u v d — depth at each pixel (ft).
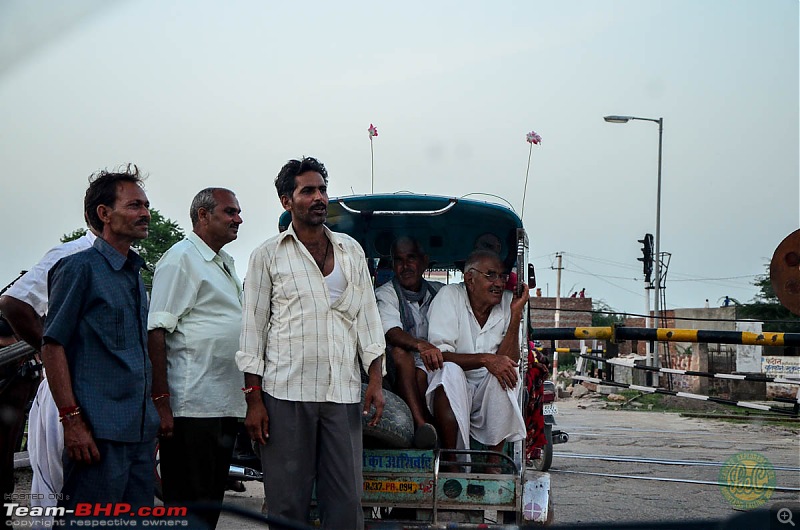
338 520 14.99
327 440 15.11
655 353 74.23
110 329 13.60
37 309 16.46
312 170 15.72
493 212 20.20
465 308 19.25
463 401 17.79
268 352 15.30
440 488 16.56
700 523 8.32
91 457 13.17
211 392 16.08
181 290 16.12
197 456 16.05
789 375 72.28
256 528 21.24
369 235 22.71
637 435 44.29
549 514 17.15
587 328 39.50
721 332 37.04
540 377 23.15
